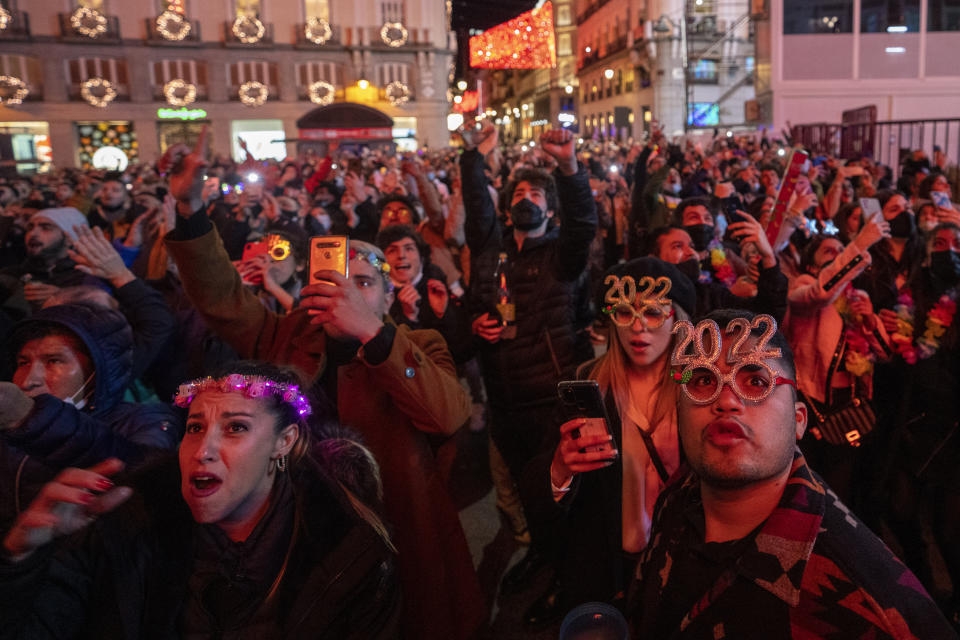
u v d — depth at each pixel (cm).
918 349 295
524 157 1447
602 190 809
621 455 212
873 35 2312
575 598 213
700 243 377
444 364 236
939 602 294
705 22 3934
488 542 385
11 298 363
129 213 646
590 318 370
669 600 128
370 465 169
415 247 379
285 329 231
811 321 298
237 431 143
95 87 3909
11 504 160
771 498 121
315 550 156
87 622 138
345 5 4275
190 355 332
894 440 305
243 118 4212
